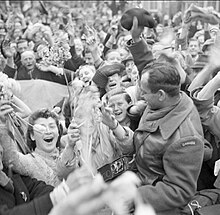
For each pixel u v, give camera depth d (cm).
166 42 402
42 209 184
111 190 119
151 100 239
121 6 1302
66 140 271
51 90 503
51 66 529
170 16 1322
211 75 324
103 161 282
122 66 376
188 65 464
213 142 299
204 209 262
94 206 115
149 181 240
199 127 242
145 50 301
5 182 226
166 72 234
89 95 285
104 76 363
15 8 1368
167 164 232
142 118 254
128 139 262
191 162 229
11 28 948
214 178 301
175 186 228
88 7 1773
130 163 262
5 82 309
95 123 279
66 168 252
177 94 238
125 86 394
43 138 297
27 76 559
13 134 260
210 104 286
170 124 236
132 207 201
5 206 199
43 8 1423
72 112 306
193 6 457
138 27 297
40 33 788
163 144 233
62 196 179
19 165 249
